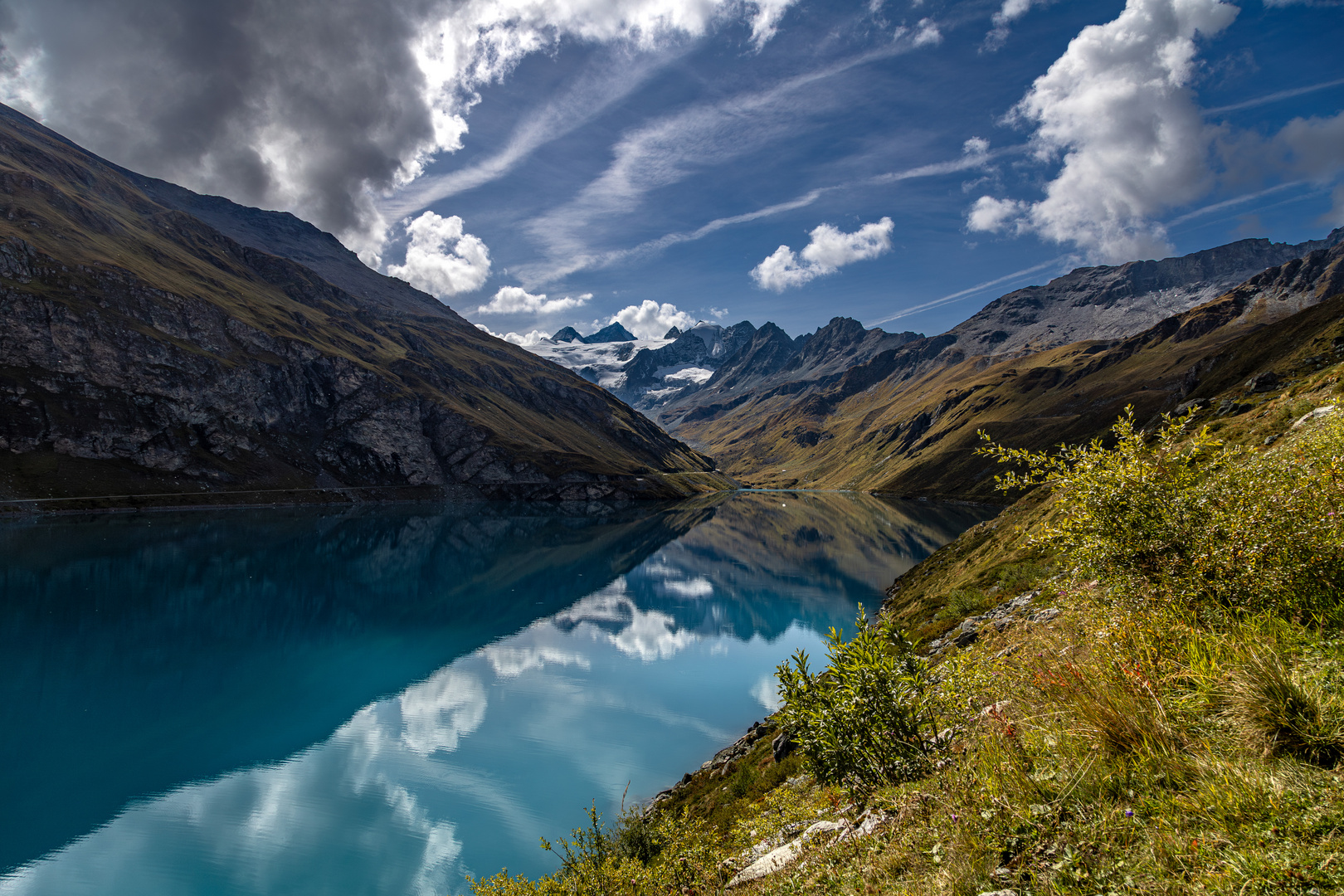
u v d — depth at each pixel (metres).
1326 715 3.67
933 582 57.72
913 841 4.85
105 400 157.88
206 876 27.36
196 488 160.00
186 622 64.94
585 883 11.30
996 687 6.44
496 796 34.19
